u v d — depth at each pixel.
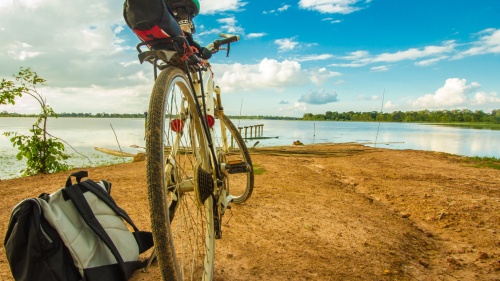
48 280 1.12
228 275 1.55
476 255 1.83
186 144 1.33
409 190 3.47
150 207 0.78
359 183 3.92
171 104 1.07
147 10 0.98
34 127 5.14
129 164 5.84
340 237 2.10
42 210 1.17
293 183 3.86
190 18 1.78
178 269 0.83
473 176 4.41
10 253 1.13
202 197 1.19
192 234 1.93
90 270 1.21
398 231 2.24
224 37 2.17
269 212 2.62
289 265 1.67
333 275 1.57
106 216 1.37
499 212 2.60
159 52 1.05
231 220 2.40
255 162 5.86
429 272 1.63
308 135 31.64
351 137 26.98
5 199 3.08
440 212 2.64
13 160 10.13
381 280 1.53
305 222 2.38
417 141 20.47
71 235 1.19
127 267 1.34
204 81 1.87
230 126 2.60
